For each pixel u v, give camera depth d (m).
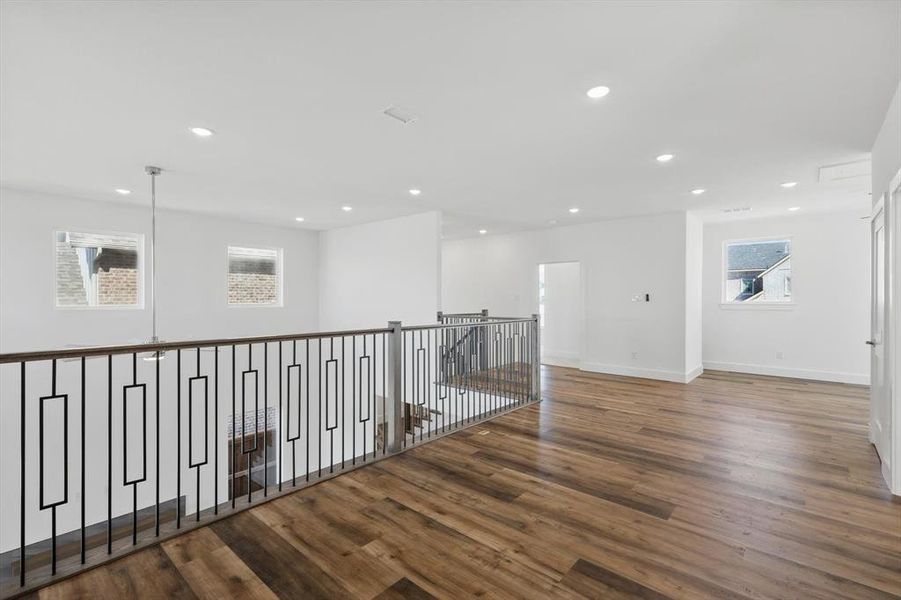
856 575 1.89
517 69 2.27
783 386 5.80
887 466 2.83
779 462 3.18
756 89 2.48
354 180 4.40
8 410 4.59
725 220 6.69
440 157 3.69
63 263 5.12
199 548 2.11
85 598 1.76
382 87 2.47
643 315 6.41
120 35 1.95
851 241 5.96
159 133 3.13
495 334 5.43
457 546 2.13
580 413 4.54
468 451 3.45
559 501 2.59
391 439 3.46
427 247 6.03
